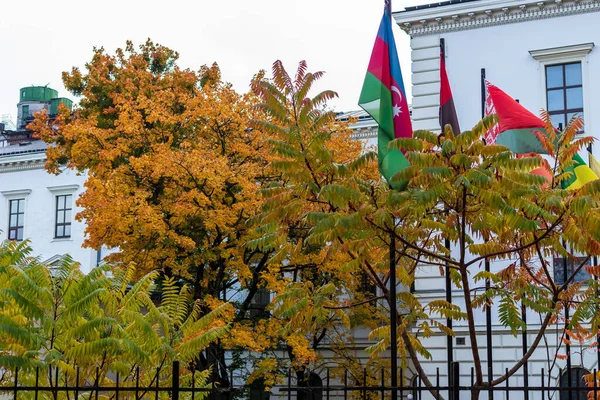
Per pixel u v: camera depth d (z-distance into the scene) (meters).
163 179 27.02
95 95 33.53
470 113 29.45
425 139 10.41
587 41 28.47
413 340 12.45
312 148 10.94
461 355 27.72
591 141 10.52
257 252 27.69
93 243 26.83
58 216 47.22
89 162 29.62
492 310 27.64
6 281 13.73
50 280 13.74
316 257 25.69
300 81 11.21
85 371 13.71
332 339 32.00
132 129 27.77
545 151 12.98
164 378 15.28
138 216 25.41
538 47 28.98
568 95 28.77
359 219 10.32
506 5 28.97
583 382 24.89
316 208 11.87
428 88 30.22
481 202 10.57
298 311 12.27
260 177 27.52
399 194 10.12
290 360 29.38
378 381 29.73
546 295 11.49
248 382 27.91
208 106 27.31
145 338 14.62
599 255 10.44
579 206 9.61
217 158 26.17
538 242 10.79
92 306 14.09
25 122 55.56
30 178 48.22
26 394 13.77
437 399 11.21
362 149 28.97
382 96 11.70
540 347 26.52
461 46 29.86
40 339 12.73
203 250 26.47
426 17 29.98
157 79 32.47
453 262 10.59
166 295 17.47
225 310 26.09
